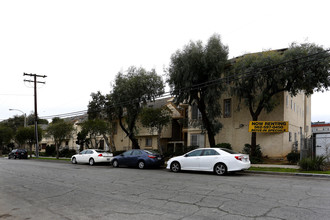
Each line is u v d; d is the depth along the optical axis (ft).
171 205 22.02
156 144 98.99
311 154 52.80
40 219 18.84
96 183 34.68
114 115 94.63
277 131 63.62
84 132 102.06
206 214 19.16
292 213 19.06
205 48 60.59
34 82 113.50
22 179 39.42
